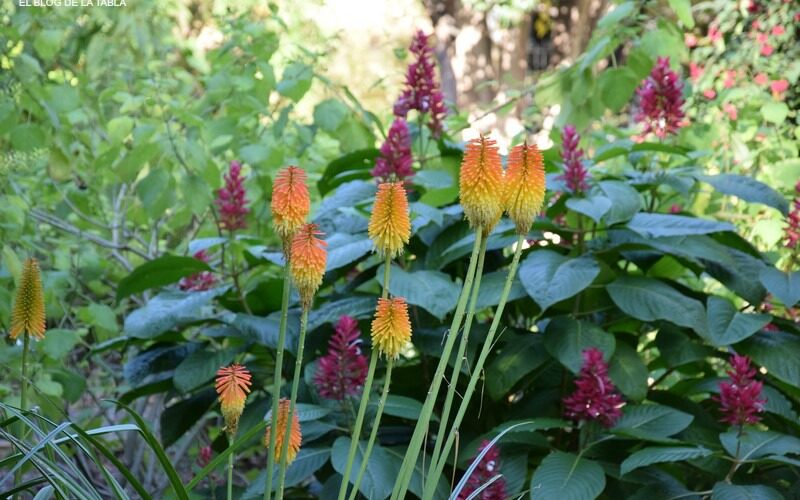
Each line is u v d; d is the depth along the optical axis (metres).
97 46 4.14
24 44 4.19
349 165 3.46
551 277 2.78
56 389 3.23
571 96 3.94
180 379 3.01
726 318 2.85
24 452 1.82
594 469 2.58
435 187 3.06
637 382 2.84
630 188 2.98
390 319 1.78
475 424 3.06
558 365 3.16
